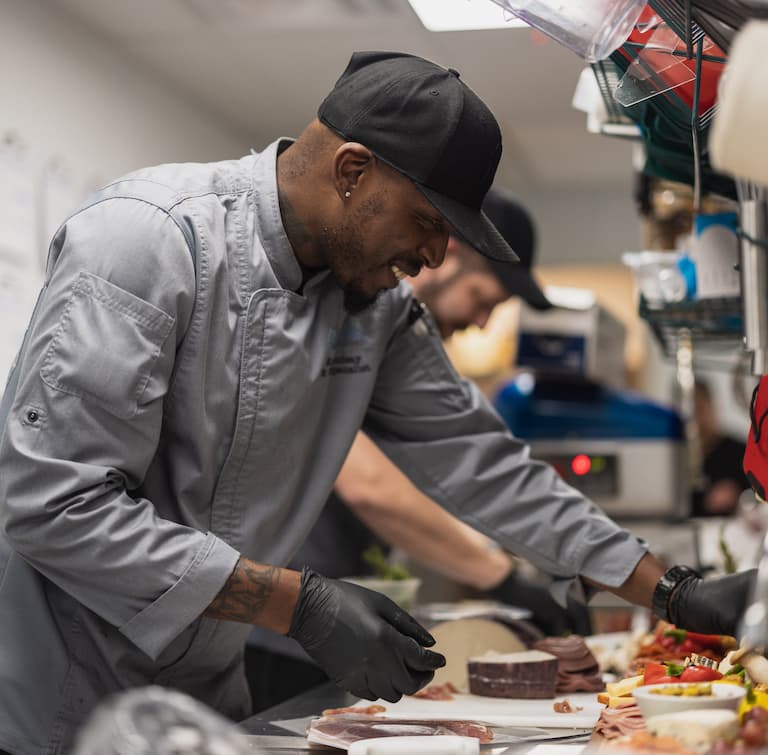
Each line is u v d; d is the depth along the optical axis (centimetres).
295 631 128
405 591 229
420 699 168
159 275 131
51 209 332
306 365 149
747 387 387
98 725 72
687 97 137
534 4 121
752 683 123
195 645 147
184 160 416
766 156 82
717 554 282
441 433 176
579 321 354
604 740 118
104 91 360
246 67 384
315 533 254
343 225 139
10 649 140
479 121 135
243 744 76
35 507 123
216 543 127
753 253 110
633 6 119
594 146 462
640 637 194
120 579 124
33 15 323
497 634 192
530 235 263
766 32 80
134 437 129
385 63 141
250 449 145
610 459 340
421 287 264
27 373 127
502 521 171
